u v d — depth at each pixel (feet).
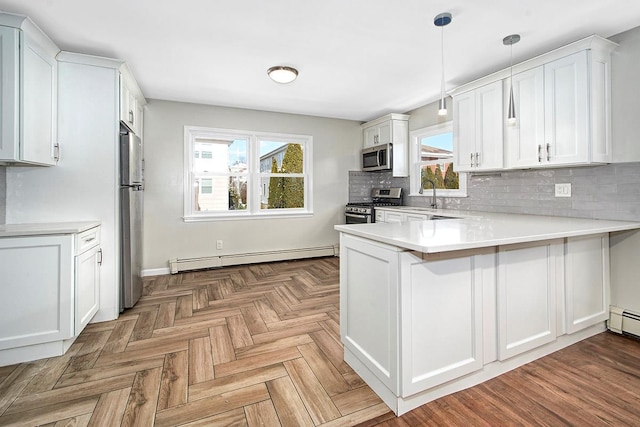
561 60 7.75
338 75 10.46
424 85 11.44
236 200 15.03
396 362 4.91
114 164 8.64
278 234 15.61
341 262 6.49
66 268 6.69
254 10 6.77
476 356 5.57
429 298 5.07
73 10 6.71
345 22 7.23
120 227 9.01
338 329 8.07
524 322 6.15
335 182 16.79
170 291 11.10
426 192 14.47
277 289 11.34
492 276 5.73
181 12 6.83
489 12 6.78
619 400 5.26
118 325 8.27
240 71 10.14
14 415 4.89
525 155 8.61
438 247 4.44
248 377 5.96
